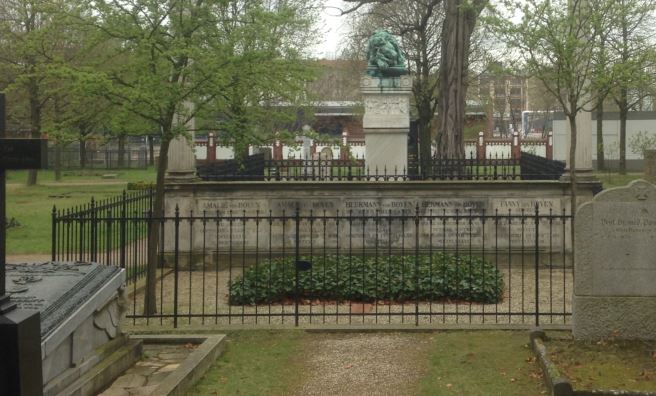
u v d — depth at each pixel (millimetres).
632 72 13891
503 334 9977
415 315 10789
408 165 18734
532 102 73938
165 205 16328
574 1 14289
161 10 11305
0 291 5398
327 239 16312
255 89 13656
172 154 16406
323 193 16250
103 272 8391
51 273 8047
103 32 11297
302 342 9797
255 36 11664
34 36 12633
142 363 8641
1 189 5418
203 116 12438
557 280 14344
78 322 7211
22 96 31297
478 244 16094
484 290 12055
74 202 30938
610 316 8852
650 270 8766
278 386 8031
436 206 16109
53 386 6738
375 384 8078
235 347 9562
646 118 45281
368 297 12062
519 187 16016
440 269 12672
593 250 8836
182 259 16344
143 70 11195
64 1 12070
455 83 22141
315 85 55250
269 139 12734
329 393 7809
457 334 10047
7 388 5164
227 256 16375
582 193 15945
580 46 13516
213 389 7879
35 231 22781
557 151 41875
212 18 11516
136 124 11742
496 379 8055
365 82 18562
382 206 16156
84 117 12094
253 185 16281
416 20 35969
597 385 7215
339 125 57750
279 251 16344
